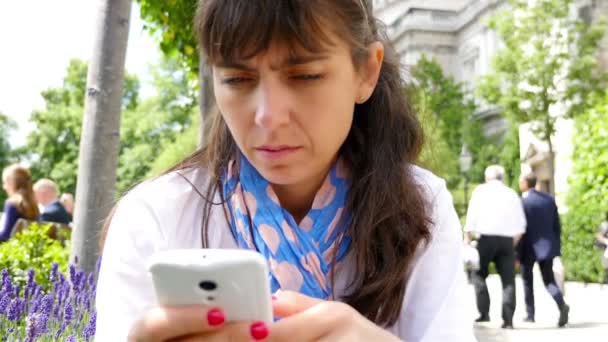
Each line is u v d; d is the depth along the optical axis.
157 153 39.75
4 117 40.88
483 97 19.17
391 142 1.25
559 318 7.20
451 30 39.31
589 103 16.67
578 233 11.91
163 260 0.78
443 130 26.39
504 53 17.92
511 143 25.30
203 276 0.77
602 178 11.80
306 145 1.00
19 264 4.14
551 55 17.25
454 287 1.13
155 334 0.79
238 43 0.95
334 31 0.98
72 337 2.45
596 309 8.39
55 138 39.25
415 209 1.16
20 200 5.81
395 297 1.14
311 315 0.85
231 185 1.17
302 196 1.19
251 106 0.99
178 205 1.16
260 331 0.79
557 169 17.09
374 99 1.26
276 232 1.10
